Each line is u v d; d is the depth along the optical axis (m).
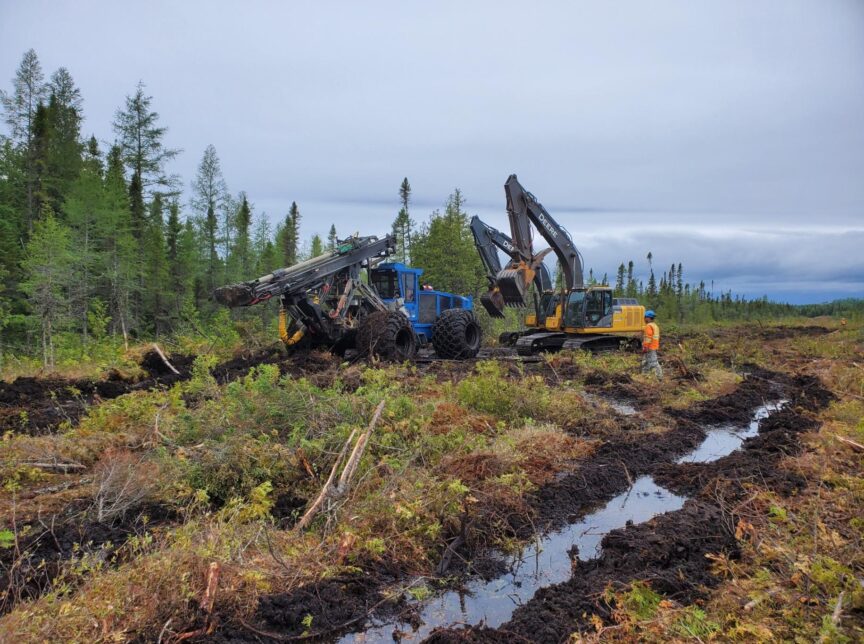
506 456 6.51
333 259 13.05
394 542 4.64
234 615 3.61
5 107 38.81
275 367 8.09
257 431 6.13
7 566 3.97
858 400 10.25
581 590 4.04
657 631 3.39
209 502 5.09
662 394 11.00
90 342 18.31
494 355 17.66
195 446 5.73
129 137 38.16
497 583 4.36
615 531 4.98
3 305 24.70
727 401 10.34
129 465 5.29
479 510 5.28
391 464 5.66
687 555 4.54
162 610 3.46
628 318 18.38
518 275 17.53
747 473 6.30
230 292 11.28
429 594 4.18
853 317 39.88
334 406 6.68
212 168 45.78
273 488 5.35
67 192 33.28
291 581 4.02
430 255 34.91
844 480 5.73
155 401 8.02
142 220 34.97
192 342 15.38
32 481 5.51
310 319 12.68
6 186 31.98
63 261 24.25
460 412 8.33
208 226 44.88
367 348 12.70
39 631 3.07
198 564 3.78
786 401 10.98
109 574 3.71
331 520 4.82
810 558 3.98
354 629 3.73
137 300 34.03
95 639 3.13
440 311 16.61
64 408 8.80
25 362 15.51
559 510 5.67
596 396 10.85
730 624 3.45
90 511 4.77
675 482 6.43
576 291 17.77
